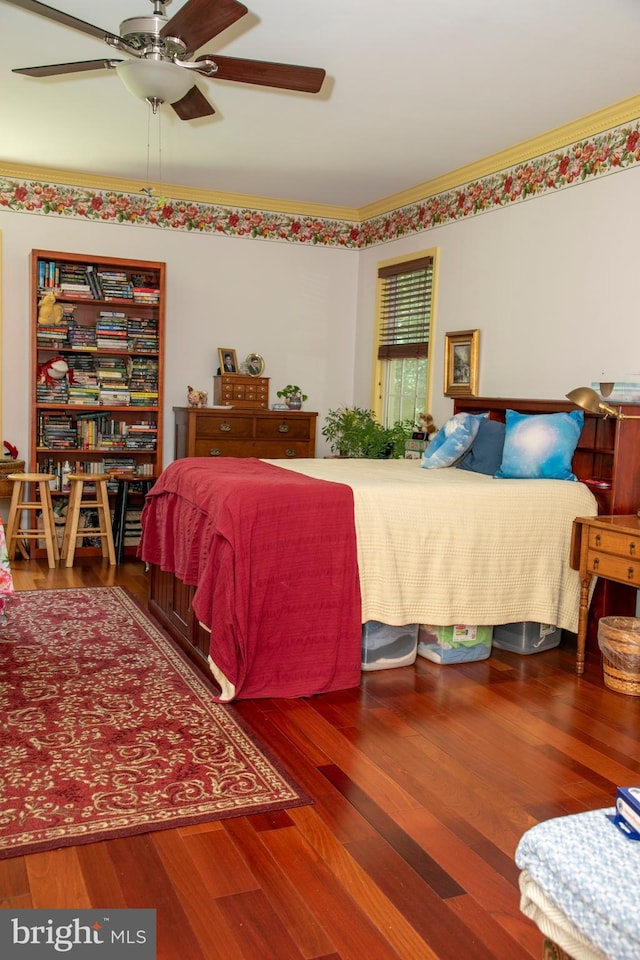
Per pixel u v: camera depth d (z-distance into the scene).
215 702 3.01
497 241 4.93
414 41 3.27
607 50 3.31
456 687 3.28
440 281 5.50
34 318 5.40
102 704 2.95
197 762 2.51
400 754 2.63
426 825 2.19
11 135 4.77
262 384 6.16
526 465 3.86
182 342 6.14
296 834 2.12
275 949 1.68
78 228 5.75
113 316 5.70
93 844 2.04
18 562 5.43
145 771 2.44
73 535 5.33
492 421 4.36
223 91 3.88
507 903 1.87
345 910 1.82
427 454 4.53
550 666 3.59
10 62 3.68
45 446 5.59
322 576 3.15
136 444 5.82
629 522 3.38
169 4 3.04
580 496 3.68
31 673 3.26
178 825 2.14
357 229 6.58
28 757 2.51
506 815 2.26
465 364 5.19
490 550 3.47
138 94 2.86
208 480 3.39
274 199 6.23
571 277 4.35
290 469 3.95
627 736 2.82
